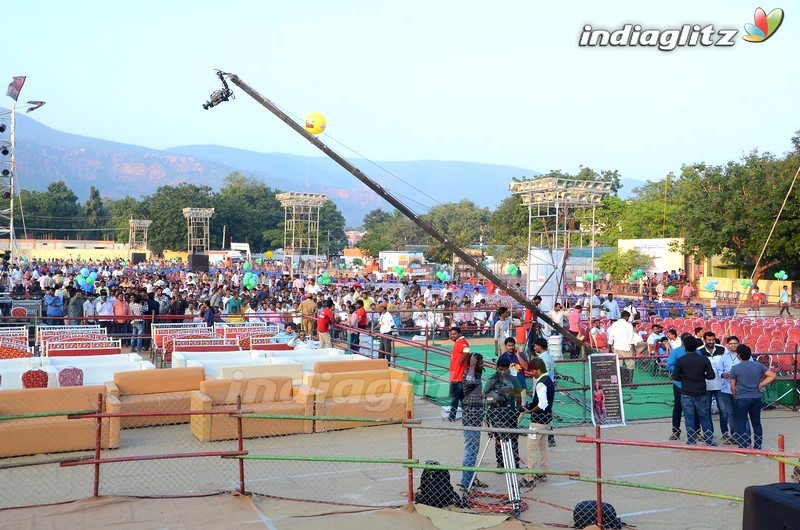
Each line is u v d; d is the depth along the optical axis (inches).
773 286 1726.1
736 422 472.1
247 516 326.6
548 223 1893.5
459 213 3796.8
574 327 824.3
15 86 1419.8
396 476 403.5
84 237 5216.5
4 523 312.0
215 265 2940.5
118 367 556.7
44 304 953.5
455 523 323.6
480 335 1002.7
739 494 378.6
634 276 1667.1
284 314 876.0
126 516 323.6
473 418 384.8
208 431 469.7
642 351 728.3
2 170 1438.2
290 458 340.2
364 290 1204.5
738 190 1748.3
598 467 315.0
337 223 4889.3
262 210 4675.2
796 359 617.3
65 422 437.7
